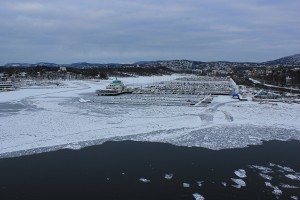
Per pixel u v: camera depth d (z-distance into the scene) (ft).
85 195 115.34
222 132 212.02
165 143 185.16
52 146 177.37
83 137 197.26
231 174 135.64
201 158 157.17
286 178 131.64
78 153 165.07
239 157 159.02
